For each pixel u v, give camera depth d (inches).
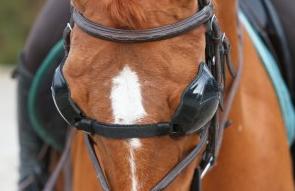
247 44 241.9
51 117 269.3
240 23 240.1
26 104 275.3
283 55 263.9
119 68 169.2
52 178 252.8
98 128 169.9
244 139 228.5
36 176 281.9
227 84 220.8
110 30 170.1
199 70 172.7
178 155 175.5
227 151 225.3
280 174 239.5
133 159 169.2
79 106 172.4
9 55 1385.3
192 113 173.0
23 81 273.3
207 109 177.8
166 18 171.0
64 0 267.6
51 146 281.1
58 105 179.2
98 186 220.4
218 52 190.1
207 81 173.8
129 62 169.2
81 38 173.3
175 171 174.2
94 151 183.5
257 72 242.8
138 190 168.7
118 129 168.2
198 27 175.3
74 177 240.4
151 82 168.9
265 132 237.5
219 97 186.7
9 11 1444.4
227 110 216.7
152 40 169.5
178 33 170.9
